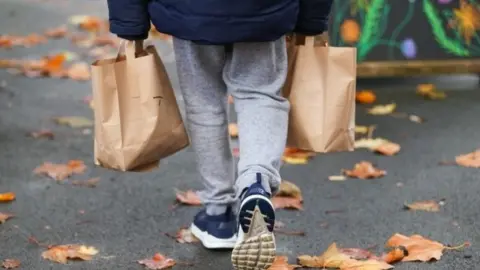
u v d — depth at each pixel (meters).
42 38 10.74
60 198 5.69
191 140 4.57
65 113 7.67
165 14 4.18
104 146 4.40
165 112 4.38
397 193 5.71
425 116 7.48
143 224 5.25
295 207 5.44
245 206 3.90
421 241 4.81
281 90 4.36
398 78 8.77
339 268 4.55
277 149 4.14
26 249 4.90
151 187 5.89
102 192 5.80
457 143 6.76
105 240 5.01
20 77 8.95
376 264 4.53
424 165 6.26
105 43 10.50
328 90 4.35
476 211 5.38
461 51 8.09
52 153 6.60
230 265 4.65
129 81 4.34
